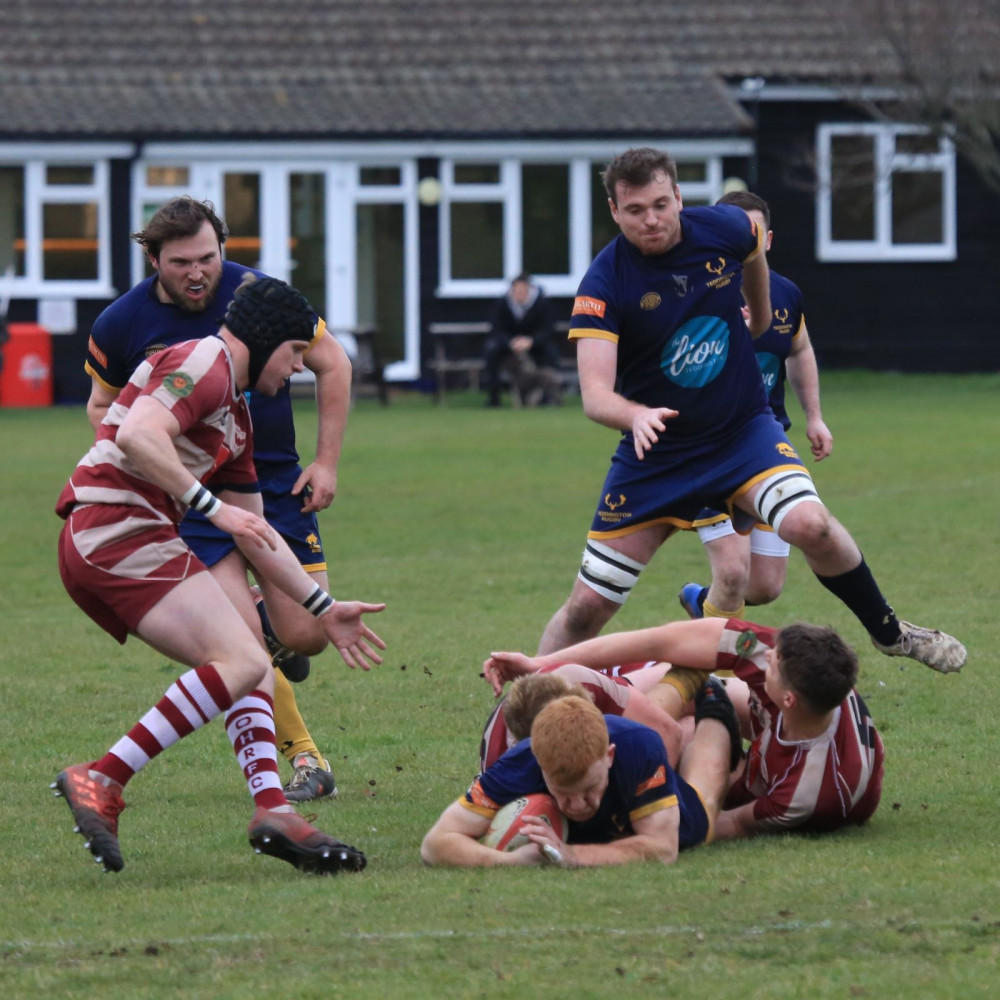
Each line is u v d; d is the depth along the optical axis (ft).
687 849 60.64
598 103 343.05
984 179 348.38
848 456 211.00
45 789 74.54
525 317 311.47
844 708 62.39
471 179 342.85
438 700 91.81
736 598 84.79
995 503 167.84
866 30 335.88
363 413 298.35
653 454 78.38
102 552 59.57
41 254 334.85
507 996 44.98
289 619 70.28
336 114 337.72
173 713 58.90
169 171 336.70
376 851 62.85
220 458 61.11
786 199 359.87
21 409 319.88
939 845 60.34
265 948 49.62
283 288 61.21
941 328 365.20
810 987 44.96
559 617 82.28
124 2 358.43
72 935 51.85
